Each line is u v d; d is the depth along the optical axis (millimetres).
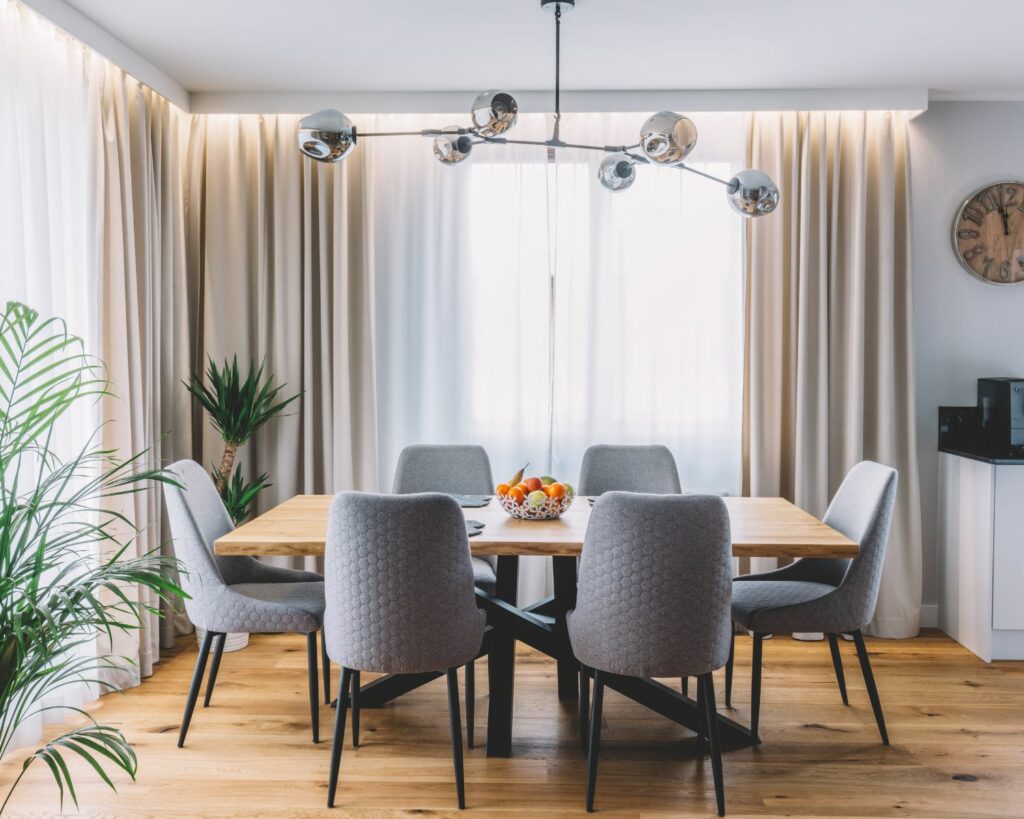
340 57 3734
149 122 3861
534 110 4223
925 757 2834
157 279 3891
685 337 4324
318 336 4328
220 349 4281
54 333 3137
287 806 2508
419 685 3209
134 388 3623
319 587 3166
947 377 4355
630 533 2367
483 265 4359
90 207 3422
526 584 4281
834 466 4254
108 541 3461
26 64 3033
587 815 2461
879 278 4176
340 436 4254
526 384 4363
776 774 2715
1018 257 4301
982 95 4234
